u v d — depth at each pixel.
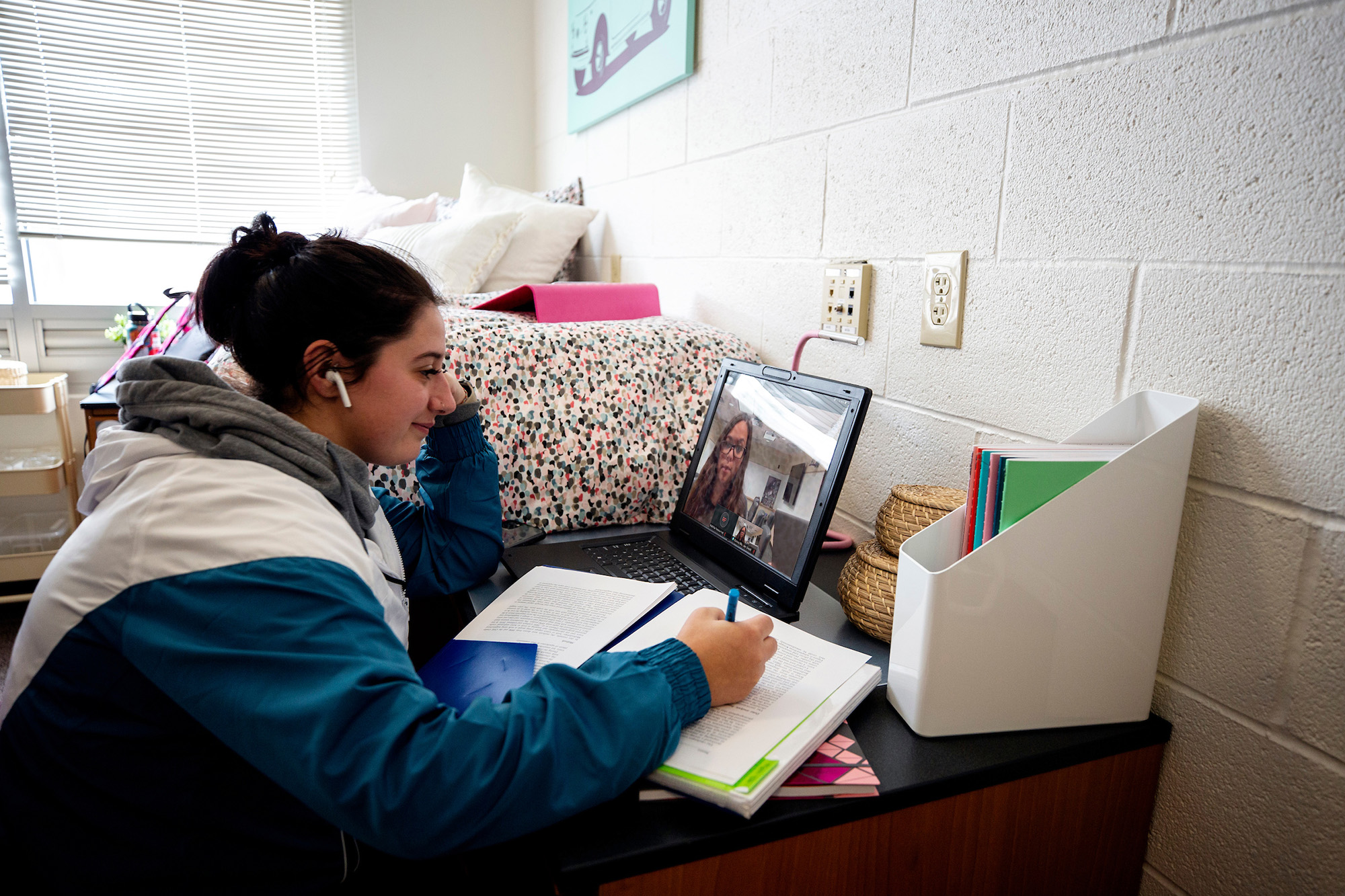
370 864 0.73
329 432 0.77
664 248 1.99
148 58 2.97
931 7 1.07
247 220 3.19
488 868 0.76
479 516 1.11
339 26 3.11
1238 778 0.75
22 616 2.49
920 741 0.75
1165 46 0.77
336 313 0.70
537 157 3.28
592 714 0.61
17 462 2.63
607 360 1.38
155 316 2.90
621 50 2.14
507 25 3.20
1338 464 0.65
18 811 0.63
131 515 0.62
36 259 3.05
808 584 0.98
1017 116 0.95
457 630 1.14
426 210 2.79
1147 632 0.79
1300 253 0.67
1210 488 0.76
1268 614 0.72
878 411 1.25
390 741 0.54
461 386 1.13
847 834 0.67
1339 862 0.67
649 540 1.25
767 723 0.69
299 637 0.56
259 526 0.61
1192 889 0.80
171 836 0.64
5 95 2.87
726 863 0.63
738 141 1.60
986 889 0.76
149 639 0.57
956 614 0.73
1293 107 0.66
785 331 1.48
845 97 1.26
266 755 0.54
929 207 1.10
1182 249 0.77
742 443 1.17
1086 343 0.88
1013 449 0.77
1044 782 0.76
